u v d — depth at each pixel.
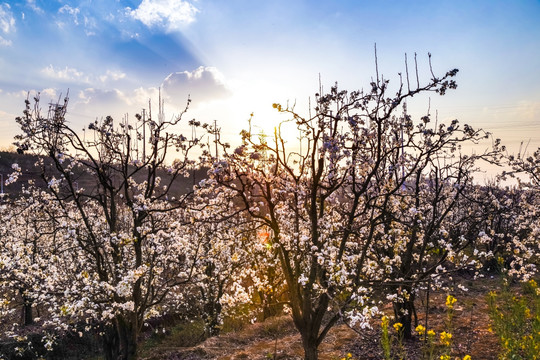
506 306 11.33
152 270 13.33
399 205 12.69
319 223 10.77
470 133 10.62
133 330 13.13
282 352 14.36
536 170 16.20
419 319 15.75
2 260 12.20
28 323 21.33
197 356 15.19
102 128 13.65
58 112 13.52
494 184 21.53
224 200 12.39
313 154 10.06
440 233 13.38
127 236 13.30
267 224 10.97
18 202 14.54
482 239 10.91
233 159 10.03
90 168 14.60
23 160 60.53
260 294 20.02
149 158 13.97
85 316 15.48
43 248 18.19
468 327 14.02
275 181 11.58
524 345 8.82
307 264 12.44
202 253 17.30
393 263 12.66
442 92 8.95
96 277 13.55
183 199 13.84
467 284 21.52
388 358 8.25
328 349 13.79
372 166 11.32
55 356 18.45
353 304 9.62
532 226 18.00
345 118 9.82
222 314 20.75
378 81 9.84
